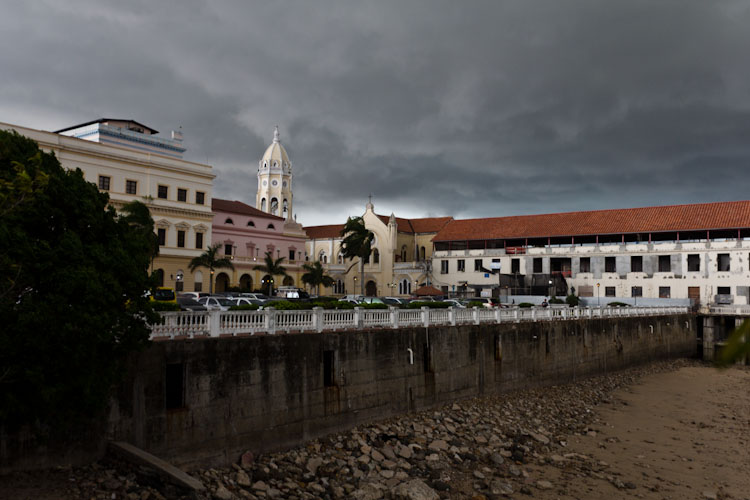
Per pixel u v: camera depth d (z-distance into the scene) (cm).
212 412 1986
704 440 2769
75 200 1543
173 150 6888
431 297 7206
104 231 1644
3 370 1365
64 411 1502
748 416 3288
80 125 6556
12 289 1372
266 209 10931
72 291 1426
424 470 2148
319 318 2459
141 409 1802
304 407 2292
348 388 2494
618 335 4944
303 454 2177
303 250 8744
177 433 1889
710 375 4872
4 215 1370
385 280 9131
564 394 3762
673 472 2291
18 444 1548
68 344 1420
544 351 3934
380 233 9275
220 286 7238
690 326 6269
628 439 2769
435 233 9506
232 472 1958
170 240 6412
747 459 2473
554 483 2108
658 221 7256
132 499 1510
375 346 2641
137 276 1614
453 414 2920
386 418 2681
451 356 3116
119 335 1564
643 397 3850
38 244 1413
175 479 1586
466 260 8412
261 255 7988
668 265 7119
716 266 6775
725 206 7100
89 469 1634
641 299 7025
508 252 8069
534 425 2922
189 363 1933
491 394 3406
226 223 7538
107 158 5791
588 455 2488
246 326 2186
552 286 7188
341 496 1844
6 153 1476
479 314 3456
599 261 7494
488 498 1927
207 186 6875
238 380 2069
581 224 7769
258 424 2122
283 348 2225
